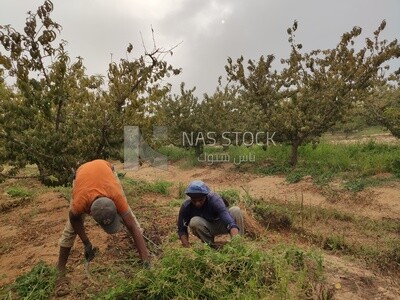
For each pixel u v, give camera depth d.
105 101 8.80
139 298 3.86
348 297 4.31
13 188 11.14
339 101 13.21
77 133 8.16
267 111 14.37
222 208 4.95
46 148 7.88
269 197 10.52
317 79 13.50
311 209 8.38
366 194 9.73
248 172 14.16
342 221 7.97
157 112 9.45
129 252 5.32
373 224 7.59
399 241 6.45
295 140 13.86
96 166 4.26
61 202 8.98
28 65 7.39
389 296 4.42
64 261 4.66
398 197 9.26
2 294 4.36
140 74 8.83
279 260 4.21
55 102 7.79
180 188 10.55
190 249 4.15
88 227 6.57
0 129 7.78
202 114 17.44
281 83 14.11
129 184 11.20
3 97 8.38
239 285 3.96
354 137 22.92
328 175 11.66
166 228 6.59
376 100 15.39
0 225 7.68
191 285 3.85
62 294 4.28
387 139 20.17
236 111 17.45
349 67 12.98
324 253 6.05
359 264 5.51
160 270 3.96
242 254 4.21
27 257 5.53
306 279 4.28
